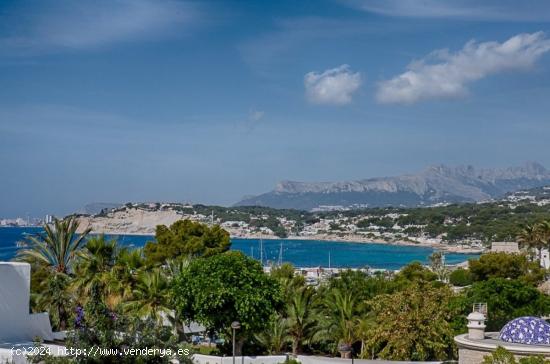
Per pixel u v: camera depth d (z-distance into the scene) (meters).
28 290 34.25
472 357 29.66
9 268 33.41
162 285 41.19
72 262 44.47
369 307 49.94
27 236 47.91
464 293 59.09
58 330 40.16
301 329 47.69
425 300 43.22
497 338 31.22
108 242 45.16
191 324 49.78
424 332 41.25
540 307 52.16
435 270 134.88
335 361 38.88
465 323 43.69
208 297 38.22
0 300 33.00
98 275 41.09
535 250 130.12
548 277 106.94
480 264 97.06
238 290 38.72
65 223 45.59
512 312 51.00
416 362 38.72
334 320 48.34
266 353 45.97
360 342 49.97
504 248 159.00
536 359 25.30
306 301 48.56
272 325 43.66
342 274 64.88
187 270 40.53
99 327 20.94
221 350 42.47
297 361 37.75
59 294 40.59
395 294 44.97
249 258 41.31
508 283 52.38
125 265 43.25
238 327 35.47
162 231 65.31
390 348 42.41
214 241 64.88
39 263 45.09
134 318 22.23
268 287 40.09
